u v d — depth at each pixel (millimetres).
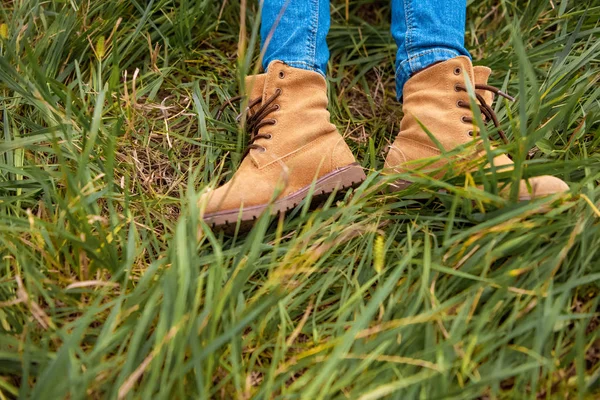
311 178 1026
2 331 881
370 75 1398
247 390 826
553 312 848
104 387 810
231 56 1361
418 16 1062
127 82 1228
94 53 1252
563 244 913
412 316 867
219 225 978
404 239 986
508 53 1287
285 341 924
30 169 1061
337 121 1267
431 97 1033
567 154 1079
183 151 1209
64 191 1057
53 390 769
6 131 1099
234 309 911
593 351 888
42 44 1184
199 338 839
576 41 1287
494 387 819
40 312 841
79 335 811
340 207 997
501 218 908
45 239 943
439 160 1005
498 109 1195
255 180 1006
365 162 1159
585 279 872
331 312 952
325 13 1123
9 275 934
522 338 867
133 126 1189
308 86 1065
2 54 1154
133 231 944
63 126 994
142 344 859
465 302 879
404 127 1071
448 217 950
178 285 852
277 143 1035
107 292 938
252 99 1065
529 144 908
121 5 1286
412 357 843
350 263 976
